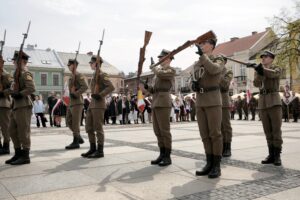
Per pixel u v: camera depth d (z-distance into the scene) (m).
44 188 4.70
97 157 7.07
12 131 6.52
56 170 5.84
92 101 7.21
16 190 4.61
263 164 6.20
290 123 18.88
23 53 6.61
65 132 14.05
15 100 6.48
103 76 7.20
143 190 4.57
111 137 11.26
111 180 5.12
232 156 7.04
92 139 7.23
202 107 5.39
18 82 6.49
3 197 4.29
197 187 4.67
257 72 6.28
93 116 7.11
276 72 6.17
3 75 7.64
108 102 21.92
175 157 7.00
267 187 4.60
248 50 49.78
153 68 6.32
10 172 5.71
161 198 4.20
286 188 4.54
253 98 23.77
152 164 6.32
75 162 6.57
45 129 16.55
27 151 6.50
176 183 4.91
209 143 5.45
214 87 5.40
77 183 4.95
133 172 5.65
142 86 6.51
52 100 19.77
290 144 8.72
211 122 5.32
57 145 9.36
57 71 58.88
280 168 5.81
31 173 5.62
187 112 23.12
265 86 6.31
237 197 4.17
